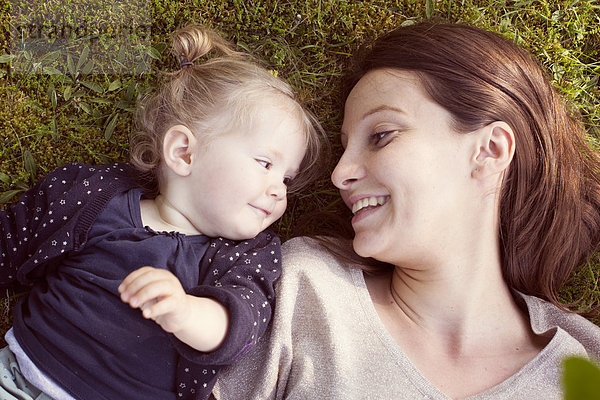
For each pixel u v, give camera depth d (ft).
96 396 4.31
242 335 3.99
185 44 5.38
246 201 4.75
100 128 5.99
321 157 5.83
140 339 4.37
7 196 5.71
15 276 4.95
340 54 6.15
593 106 6.38
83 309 4.40
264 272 4.68
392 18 6.16
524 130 4.76
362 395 4.22
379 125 4.60
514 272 5.08
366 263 5.18
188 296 3.80
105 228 4.72
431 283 4.67
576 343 4.49
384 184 4.44
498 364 4.46
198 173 4.78
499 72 4.75
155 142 5.09
